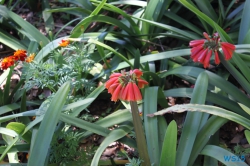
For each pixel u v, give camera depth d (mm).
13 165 1626
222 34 1756
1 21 2355
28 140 1665
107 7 2092
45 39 2209
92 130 1646
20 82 1965
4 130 1637
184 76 1948
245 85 1663
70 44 2035
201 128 1617
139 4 2236
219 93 1825
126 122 1741
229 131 1823
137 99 1349
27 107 2021
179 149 1553
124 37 2184
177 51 1902
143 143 1482
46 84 1805
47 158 1619
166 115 1910
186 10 2324
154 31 2217
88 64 1873
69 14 2523
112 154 1785
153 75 1894
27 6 2744
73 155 1654
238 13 2148
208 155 1540
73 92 1921
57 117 1509
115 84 1363
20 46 2229
